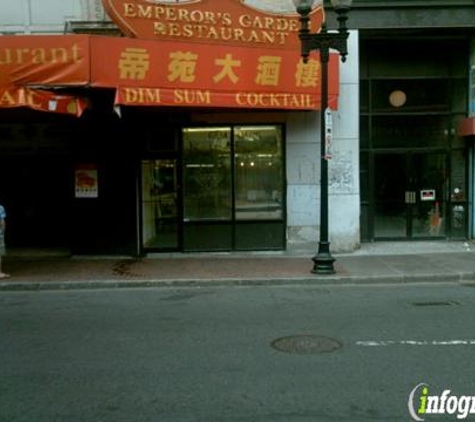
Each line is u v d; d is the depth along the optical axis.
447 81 15.63
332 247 14.35
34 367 6.39
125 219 14.20
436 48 15.59
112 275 11.95
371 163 15.64
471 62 15.38
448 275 11.52
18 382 5.92
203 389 5.61
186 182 14.46
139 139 14.22
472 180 15.54
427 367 6.16
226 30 12.75
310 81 13.34
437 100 15.66
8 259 14.15
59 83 11.41
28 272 12.37
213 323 8.24
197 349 6.96
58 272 12.33
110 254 14.24
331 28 14.20
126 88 11.88
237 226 14.48
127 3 12.06
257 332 7.70
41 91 11.37
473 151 15.47
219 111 13.87
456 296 10.02
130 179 14.17
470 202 15.66
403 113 15.62
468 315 8.53
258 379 5.86
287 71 13.16
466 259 13.14
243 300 9.88
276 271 12.12
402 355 6.58
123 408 5.19
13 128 15.30
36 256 14.58
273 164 14.48
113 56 11.69
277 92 13.16
